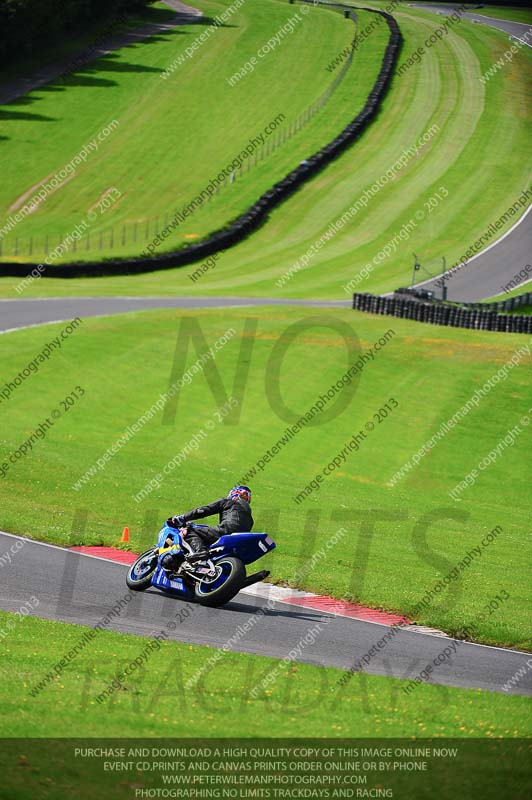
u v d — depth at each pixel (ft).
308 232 500.74
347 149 593.42
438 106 654.53
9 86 650.84
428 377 263.90
